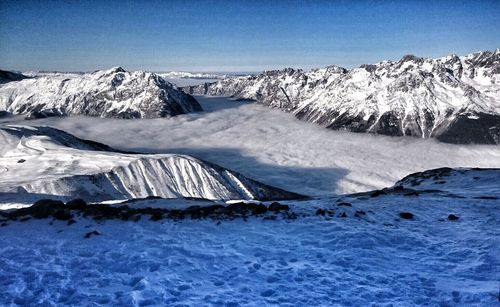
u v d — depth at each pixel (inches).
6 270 708.0
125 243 858.8
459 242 939.3
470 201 1402.6
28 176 4362.7
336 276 725.9
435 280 719.1
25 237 890.1
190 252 815.7
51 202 1169.4
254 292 649.6
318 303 614.5
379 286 690.8
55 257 773.9
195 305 585.6
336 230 995.3
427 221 1147.3
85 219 1026.1
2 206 2906.0
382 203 1398.9
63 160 4940.9
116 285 660.1
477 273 748.6
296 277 714.2
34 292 626.2
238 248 858.1
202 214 1096.8
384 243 928.3
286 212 1151.0
